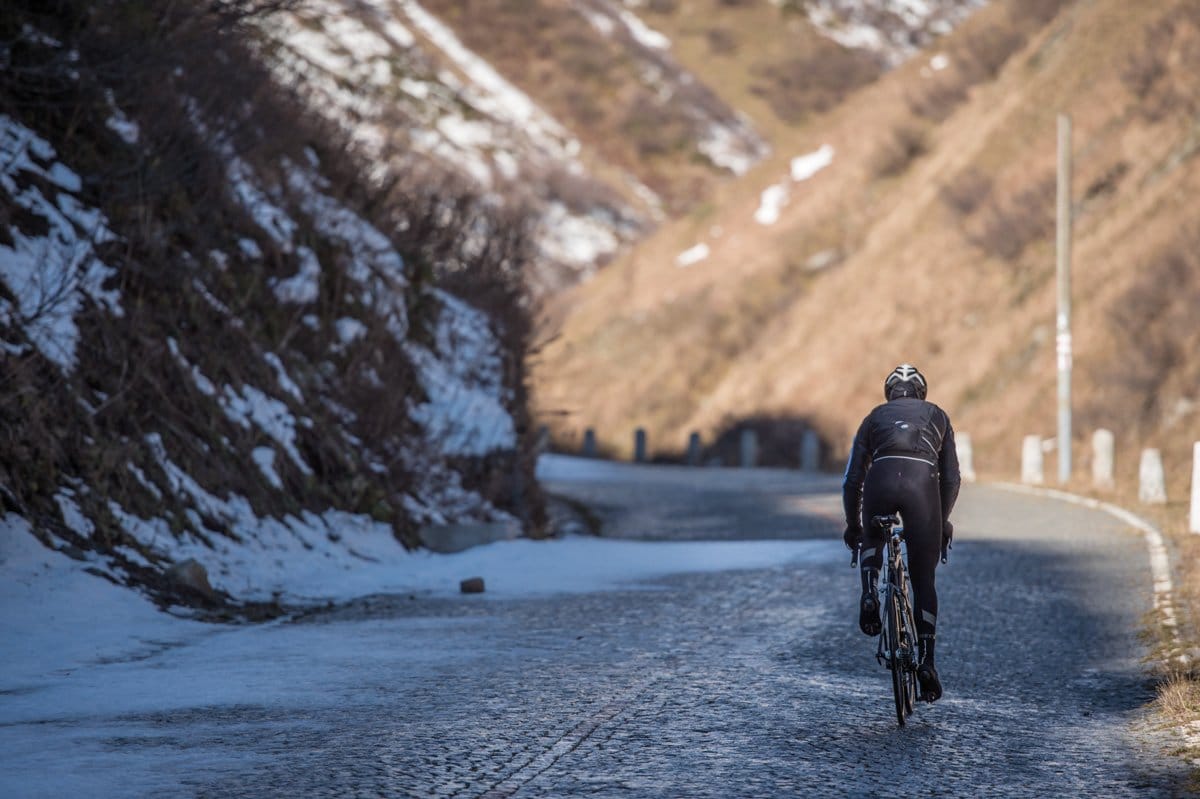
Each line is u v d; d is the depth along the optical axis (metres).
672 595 27.62
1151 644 21.22
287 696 17.31
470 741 14.78
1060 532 37.38
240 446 31.72
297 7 35.97
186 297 33.03
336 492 34.03
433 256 46.28
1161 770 14.02
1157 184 73.62
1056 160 83.38
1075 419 63.06
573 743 14.72
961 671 19.41
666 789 12.94
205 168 35.19
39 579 23.75
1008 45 110.00
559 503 56.97
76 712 16.39
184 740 14.82
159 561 26.56
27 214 30.27
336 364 37.59
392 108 48.50
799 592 27.59
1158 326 62.41
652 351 108.31
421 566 32.03
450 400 41.22
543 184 198.50
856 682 18.44
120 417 28.77
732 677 18.64
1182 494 49.28
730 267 114.12
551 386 112.00
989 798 12.91
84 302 29.70
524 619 24.45
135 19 33.56
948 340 79.25
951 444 17.11
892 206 101.62
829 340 89.44
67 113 33.03
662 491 60.50
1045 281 75.19
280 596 27.09
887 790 13.07
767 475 68.25
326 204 41.88
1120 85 85.19
